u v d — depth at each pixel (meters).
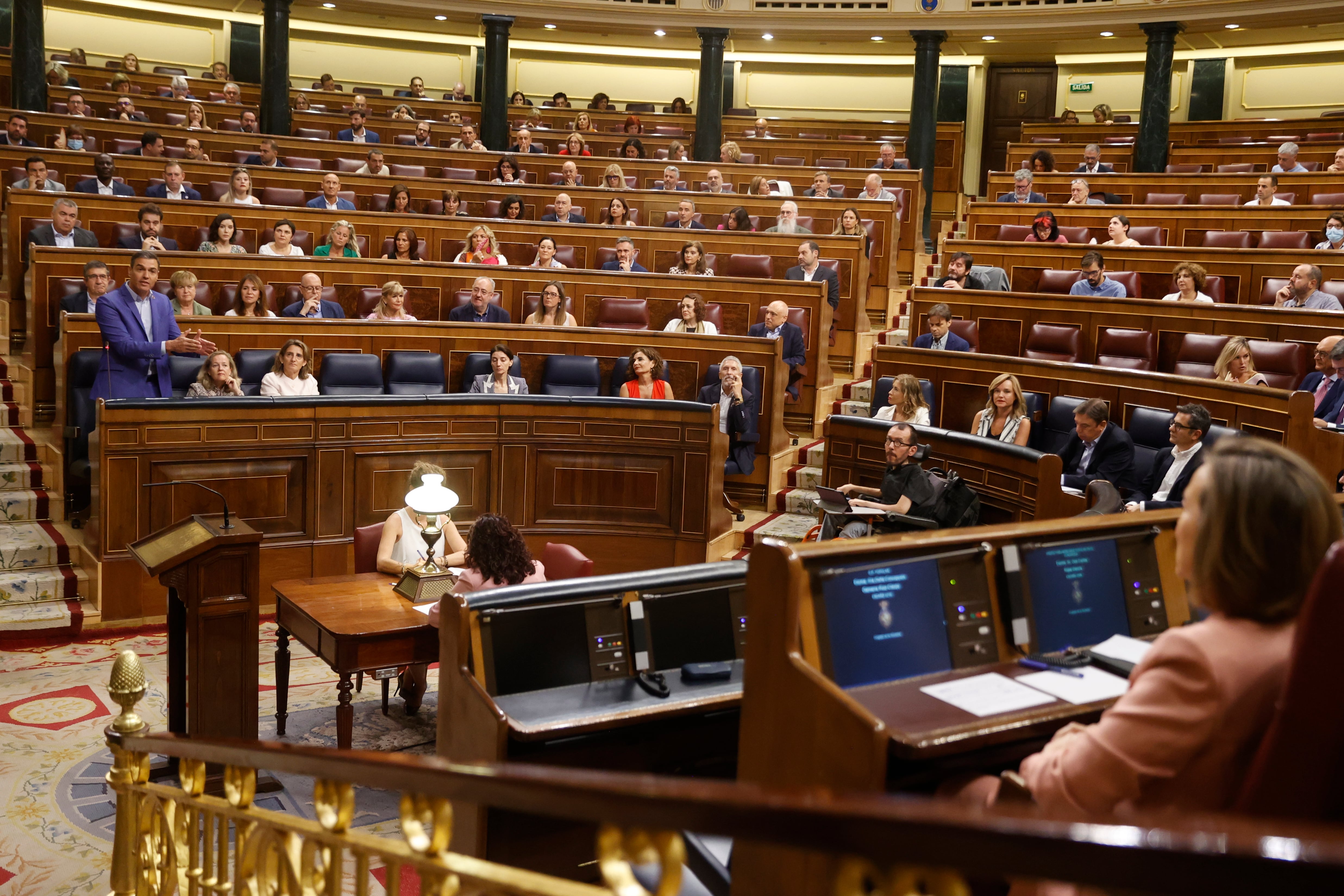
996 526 2.42
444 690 3.11
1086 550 2.49
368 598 4.68
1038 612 2.38
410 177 11.20
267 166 10.91
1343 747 1.24
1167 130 13.62
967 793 1.97
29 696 5.17
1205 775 1.52
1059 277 9.02
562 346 8.20
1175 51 16.03
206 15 16.25
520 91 17.41
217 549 4.12
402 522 5.20
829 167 12.92
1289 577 1.50
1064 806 1.60
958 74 16.89
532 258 10.03
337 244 8.75
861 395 9.37
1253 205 10.06
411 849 1.61
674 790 1.05
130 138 11.41
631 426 6.86
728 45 16.91
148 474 6.02
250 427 6.22
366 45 17.02
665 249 9.96
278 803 4.18
